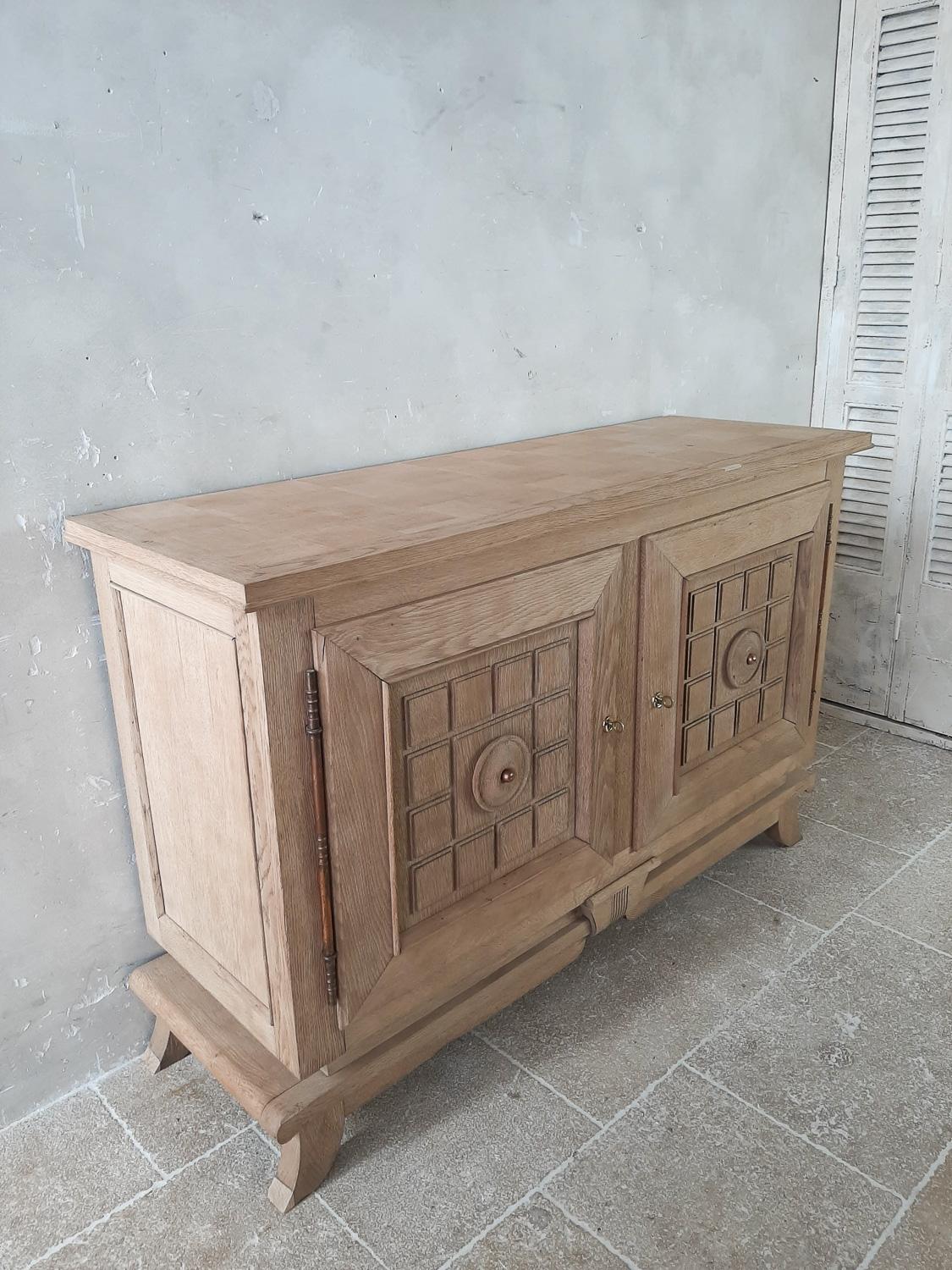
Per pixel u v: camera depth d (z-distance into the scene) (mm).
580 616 1493
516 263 1893
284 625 1136
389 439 1770
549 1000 1800
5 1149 1513
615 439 1966
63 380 1365
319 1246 1345
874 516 2707
